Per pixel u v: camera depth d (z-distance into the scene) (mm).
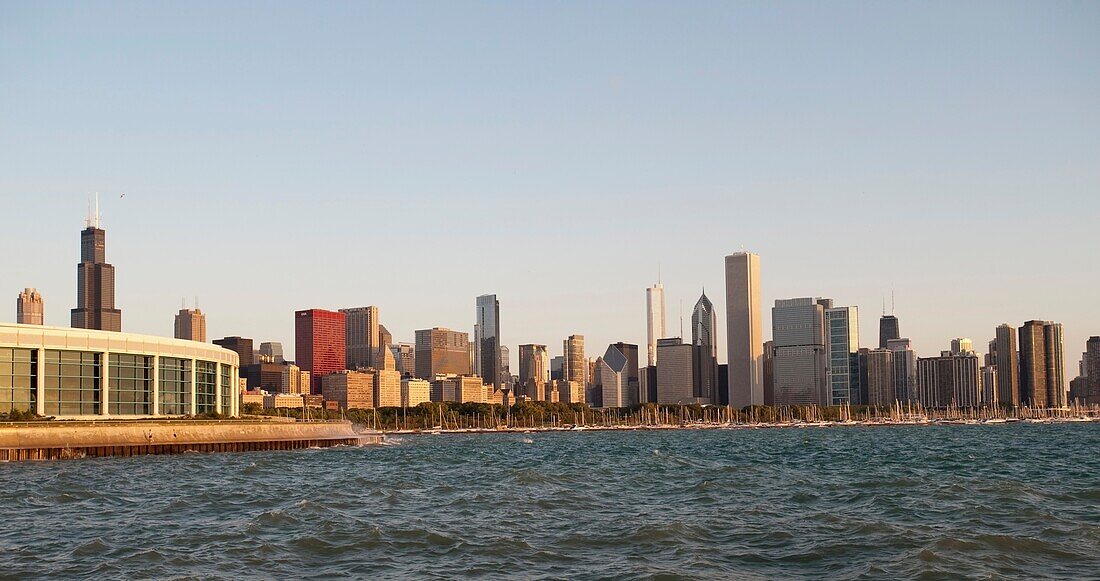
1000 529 78125
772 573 63062
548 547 72000
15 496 104875
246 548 71062
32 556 68125
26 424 182500
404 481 127062
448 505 97688
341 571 63781
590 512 92312
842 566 64625
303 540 74000
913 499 99375
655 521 83938
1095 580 59531
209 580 60656
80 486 116938
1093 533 74812
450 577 62000
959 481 118188
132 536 76562
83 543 72812
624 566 65000
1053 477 130125
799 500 102375
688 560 66875
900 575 61406
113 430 196875
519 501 100500
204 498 104188
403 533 77062
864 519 83625
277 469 154125
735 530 79312
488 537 76000
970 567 62781
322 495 106750
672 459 188875
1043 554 67062
